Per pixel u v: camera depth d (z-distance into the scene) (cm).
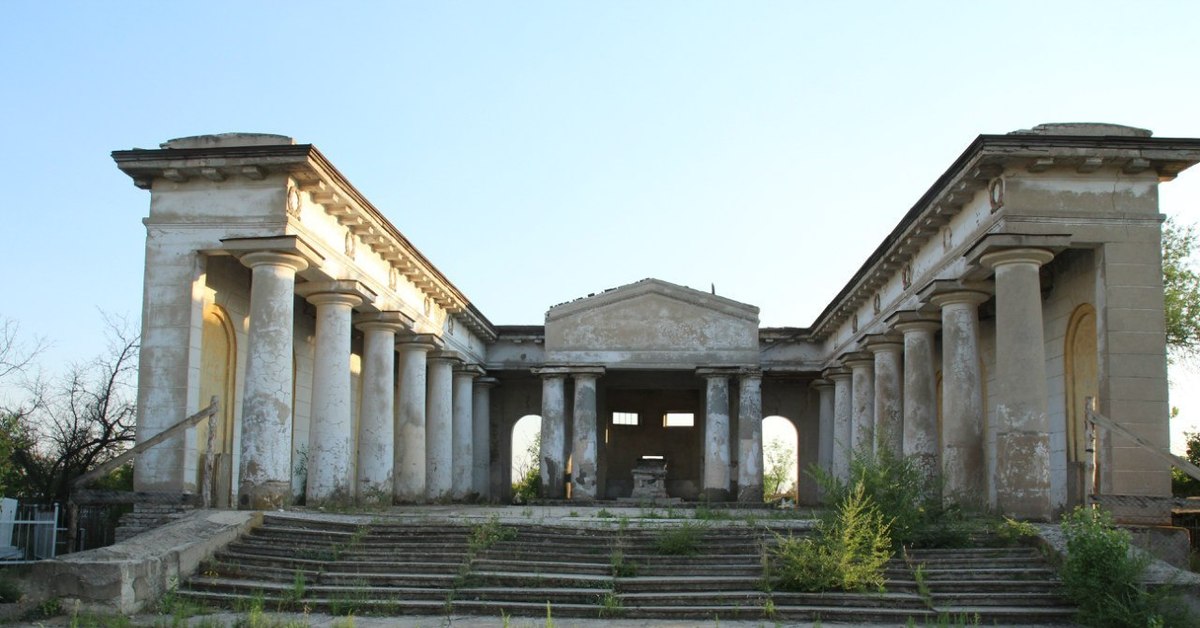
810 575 1543
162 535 1656
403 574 1603
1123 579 1425
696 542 1734
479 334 3831
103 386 3098
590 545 1742
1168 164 1970
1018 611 1459
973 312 2228
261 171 2081
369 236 2523
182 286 2097
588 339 3694
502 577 1576
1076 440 2192
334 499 2319
